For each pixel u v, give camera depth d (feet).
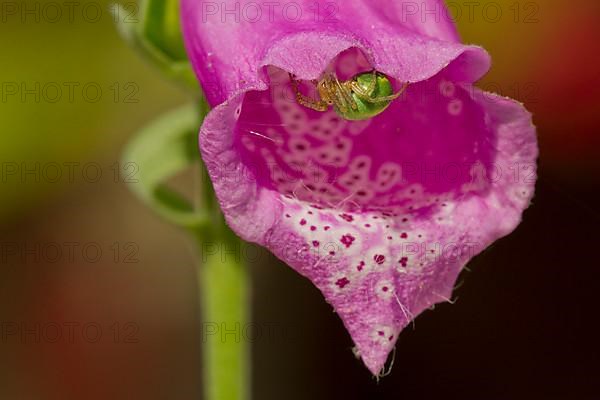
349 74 0.71
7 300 1.10
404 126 0.69
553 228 1.09
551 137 1.05
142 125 1.06
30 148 1.06
